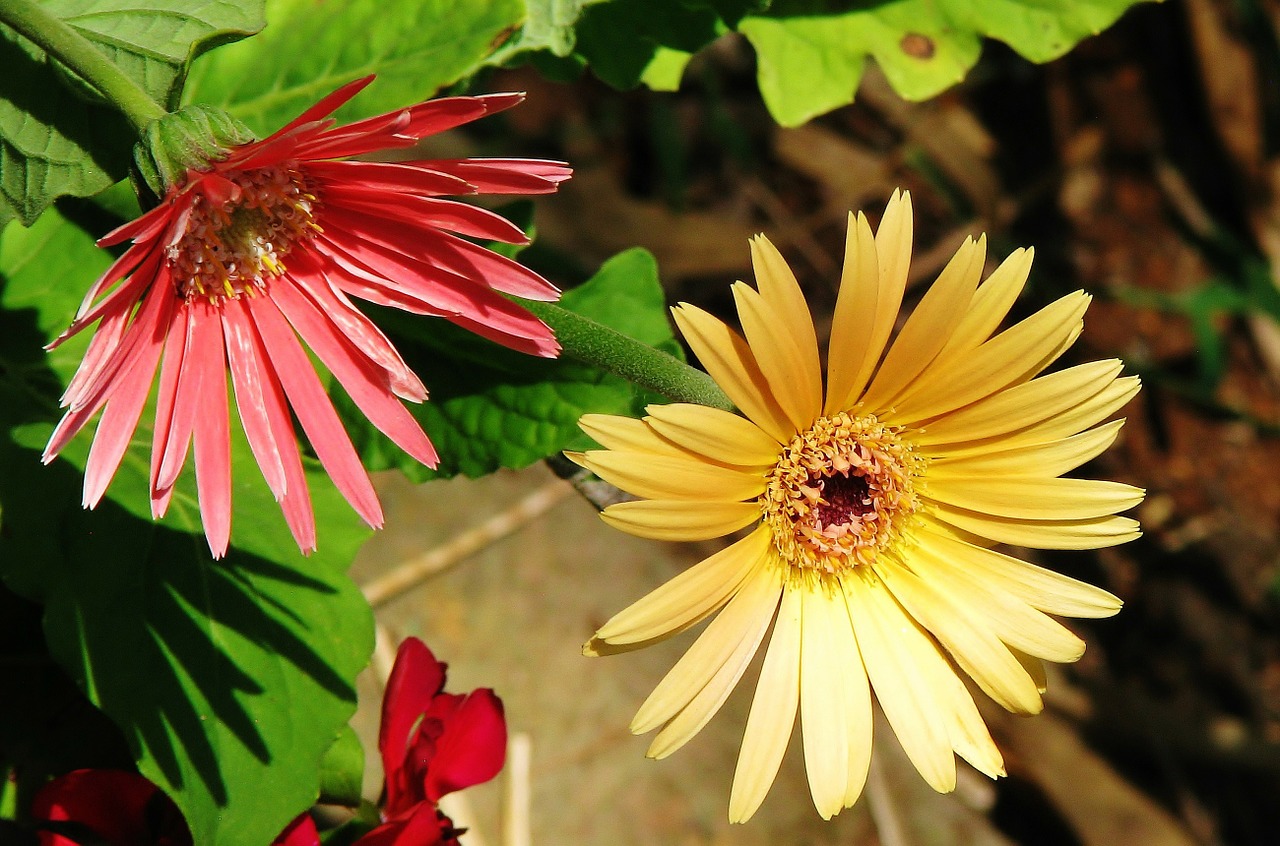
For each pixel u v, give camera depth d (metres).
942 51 0.42
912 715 0.37
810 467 0.37
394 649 0.43
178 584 0.35
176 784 0.34
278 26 0.38
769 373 0.35
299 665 0.35
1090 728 0.77
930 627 0.38
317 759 0.35
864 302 0.35
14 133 0.35
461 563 0.56
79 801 0.34
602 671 0.56
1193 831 0.74
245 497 0.36
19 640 0.37
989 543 0.39
